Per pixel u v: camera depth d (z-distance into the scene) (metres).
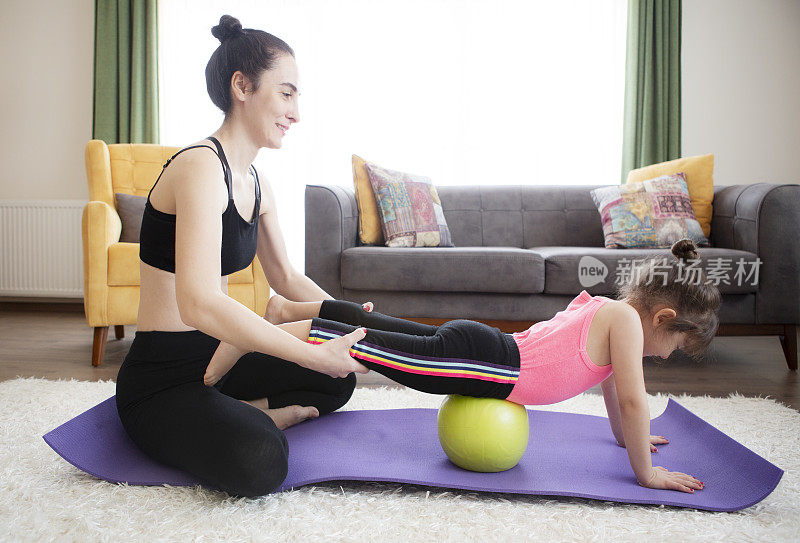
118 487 1.41
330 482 1.50
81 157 4.84
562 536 1.22
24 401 2.18
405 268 3.11
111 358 3.10
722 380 2.77
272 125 1.48
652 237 3.39
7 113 4.86
